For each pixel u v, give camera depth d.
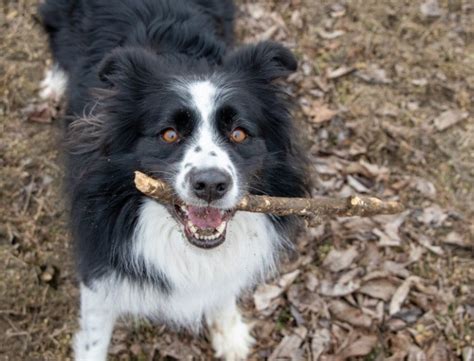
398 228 1.03
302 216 0.78
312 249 1.00
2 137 1.08
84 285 0.81
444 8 1.30
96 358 0.87
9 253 0.97
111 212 0.76
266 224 0.80
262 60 0.79
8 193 1.03
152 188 0.69
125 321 0.94
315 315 0.95
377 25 1.27
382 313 0.95
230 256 0.79
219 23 0.98
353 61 1.23
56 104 1.11
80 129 0.78
